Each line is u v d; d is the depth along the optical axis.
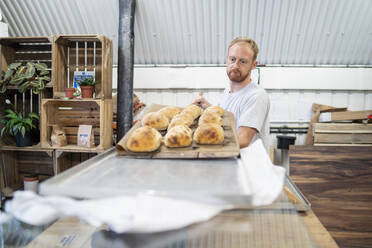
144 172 0.59
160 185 0.50
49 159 3.04
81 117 2.80
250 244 0.48
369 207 1.51
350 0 2.83
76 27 3.32
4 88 2.61
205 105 1.39
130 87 2.95
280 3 2.91
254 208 0.57
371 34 3.02
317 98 3.26
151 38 3.25
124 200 0.45
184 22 3.11
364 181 1.62
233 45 1.41
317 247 0.49
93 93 2.68
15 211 0.46
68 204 0.44
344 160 1.69
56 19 3.28
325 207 1.53
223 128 0.94
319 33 3.07
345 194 1.58
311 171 1.69
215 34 3.18
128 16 2.89
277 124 3.31
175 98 3.42
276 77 3.22
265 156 0.69
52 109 2.76
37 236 0.62
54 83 2.58
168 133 0.79
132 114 3.00
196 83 3.34
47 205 0.45
